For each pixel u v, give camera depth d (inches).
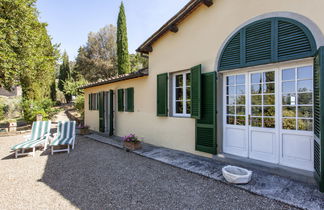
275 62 135.9
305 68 130.3
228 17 166.7
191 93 190.9
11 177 149.0
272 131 146.0
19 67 350.6
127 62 623.2
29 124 470.3
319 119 106.9
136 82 277.4
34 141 225.0
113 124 336.5
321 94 105.0
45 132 254.1
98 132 370.6
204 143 181.8
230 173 125.6
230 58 164.2
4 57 304.5
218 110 175.2
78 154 217.2
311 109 128.0
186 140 204.7
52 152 217.8
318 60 108.7
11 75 360.8
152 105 249.9
